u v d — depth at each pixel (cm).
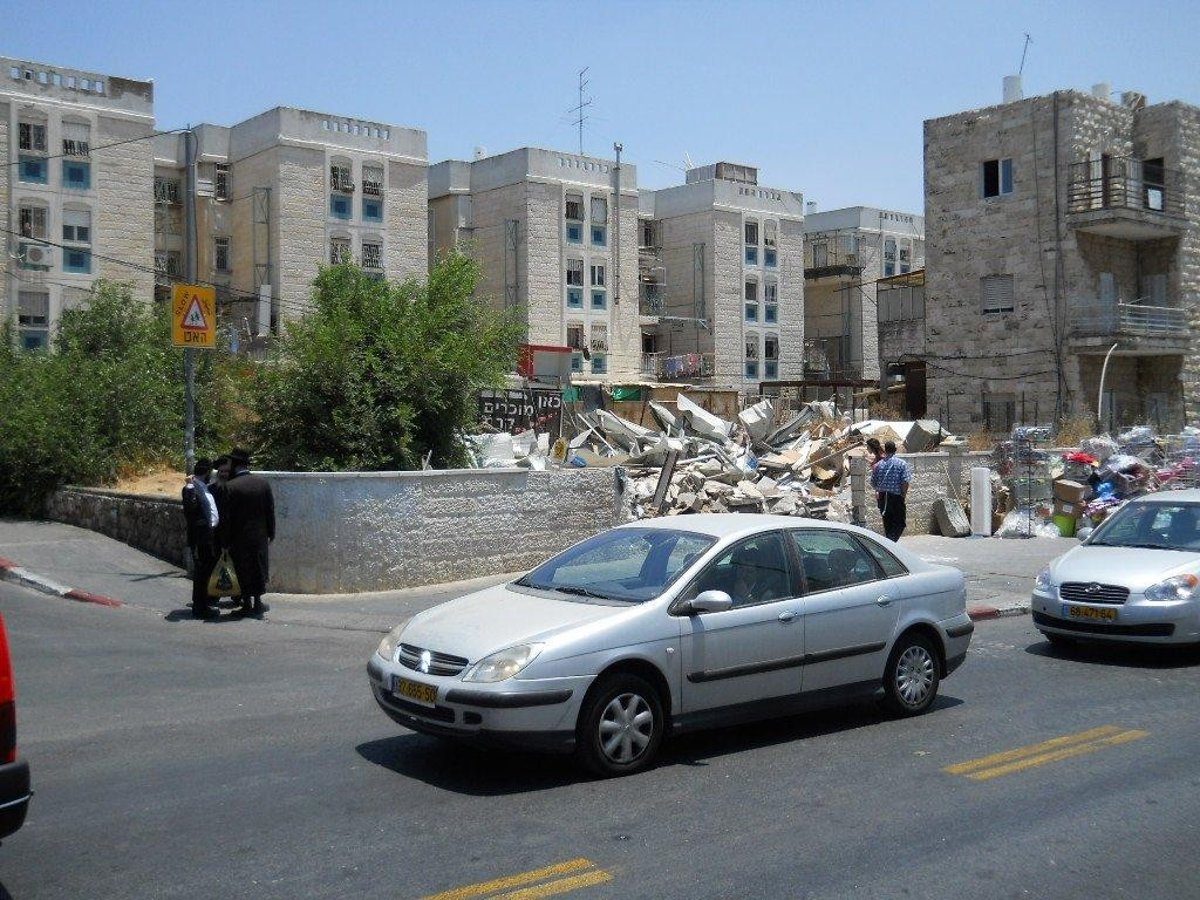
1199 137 3578
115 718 831
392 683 688
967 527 2148
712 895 504
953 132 3666
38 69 3903
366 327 1898
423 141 4994
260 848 556
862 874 533
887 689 830
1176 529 1185
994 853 564
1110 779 695
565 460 2162
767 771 706
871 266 7019
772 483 2052
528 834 581
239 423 2077
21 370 2112
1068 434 2834
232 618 1294
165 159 4675
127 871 525
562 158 5581
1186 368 3541
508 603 734
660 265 6375
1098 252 3472
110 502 1798
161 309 2573
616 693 680
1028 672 1050
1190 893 518
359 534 1442
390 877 519
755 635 739
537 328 5434
